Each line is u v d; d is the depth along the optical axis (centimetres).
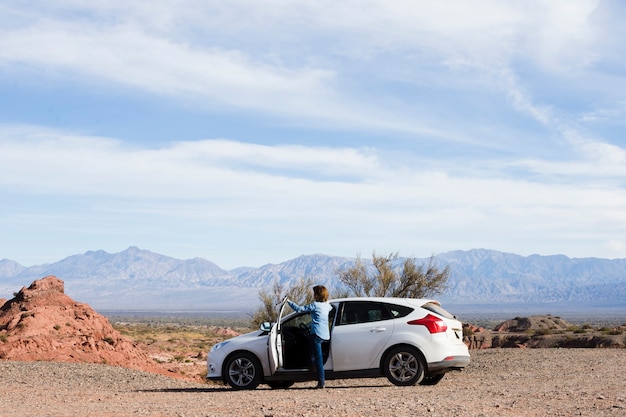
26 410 1095
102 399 1315
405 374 1390
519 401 1048
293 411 970
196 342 9875
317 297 1393
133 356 4131
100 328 4319
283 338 1462
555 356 2522
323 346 1431
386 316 1422
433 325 1391
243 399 1198
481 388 1327
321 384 1372
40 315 4103
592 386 1323
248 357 1455
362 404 1032
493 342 5625
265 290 3672
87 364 2422
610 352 2773
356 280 3684
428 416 898
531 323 6688
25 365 2238
